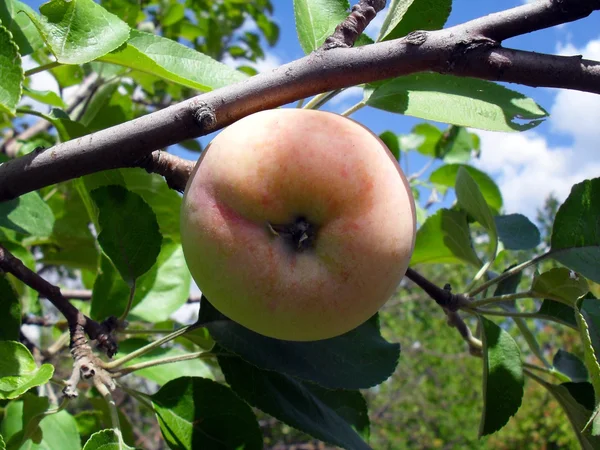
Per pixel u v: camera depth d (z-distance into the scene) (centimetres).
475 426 187
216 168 16
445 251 33
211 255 16
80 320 23
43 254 43
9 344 18
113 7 46
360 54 18
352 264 16
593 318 20
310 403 25
